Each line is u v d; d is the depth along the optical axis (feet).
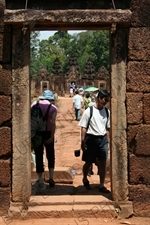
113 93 19.65
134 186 19.69
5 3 19.39
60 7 19.48
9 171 19.60
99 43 203.62
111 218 19.34
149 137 19.57
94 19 18.83
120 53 19.56
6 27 19.36
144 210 19.66
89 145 22.65
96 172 32.27
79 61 216.33
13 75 19.47
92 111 22.52
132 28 19.45
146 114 19.56
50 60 218.79
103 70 151.12
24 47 19.44
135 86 19.54
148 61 19.54
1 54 19.43
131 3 19.42
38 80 152.66
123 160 19.71
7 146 19.51
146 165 19.63
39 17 18.78
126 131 19.76
